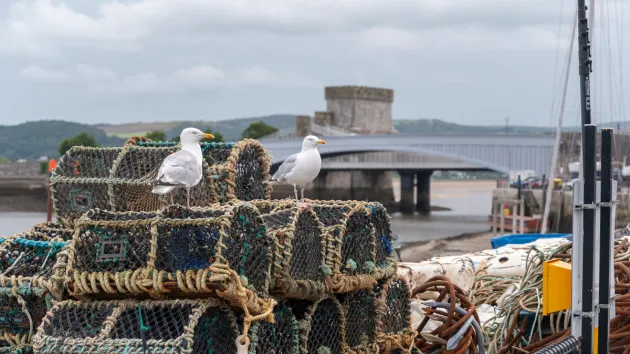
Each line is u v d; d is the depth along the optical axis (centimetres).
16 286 621
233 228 584
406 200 10288
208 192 852
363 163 9981
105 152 882
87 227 588
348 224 732
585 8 694
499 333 924
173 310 570
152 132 10481
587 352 687
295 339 651
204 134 748
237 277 552
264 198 955
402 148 7031
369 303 768
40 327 564
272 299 609
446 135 6700
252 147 938
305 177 826
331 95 12488
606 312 695
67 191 874
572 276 690
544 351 647
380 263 780
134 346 531
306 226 681
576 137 5953
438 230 6719
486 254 1177
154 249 559
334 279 687
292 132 11144
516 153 6309
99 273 570
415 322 909
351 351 727
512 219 5544
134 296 583
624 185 4597
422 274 1000
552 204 5488
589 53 698
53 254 653
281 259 627
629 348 808
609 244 695
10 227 5441
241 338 572
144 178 836
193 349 561
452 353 832
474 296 1074
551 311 712
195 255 570
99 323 571
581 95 701
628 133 4250
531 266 992
